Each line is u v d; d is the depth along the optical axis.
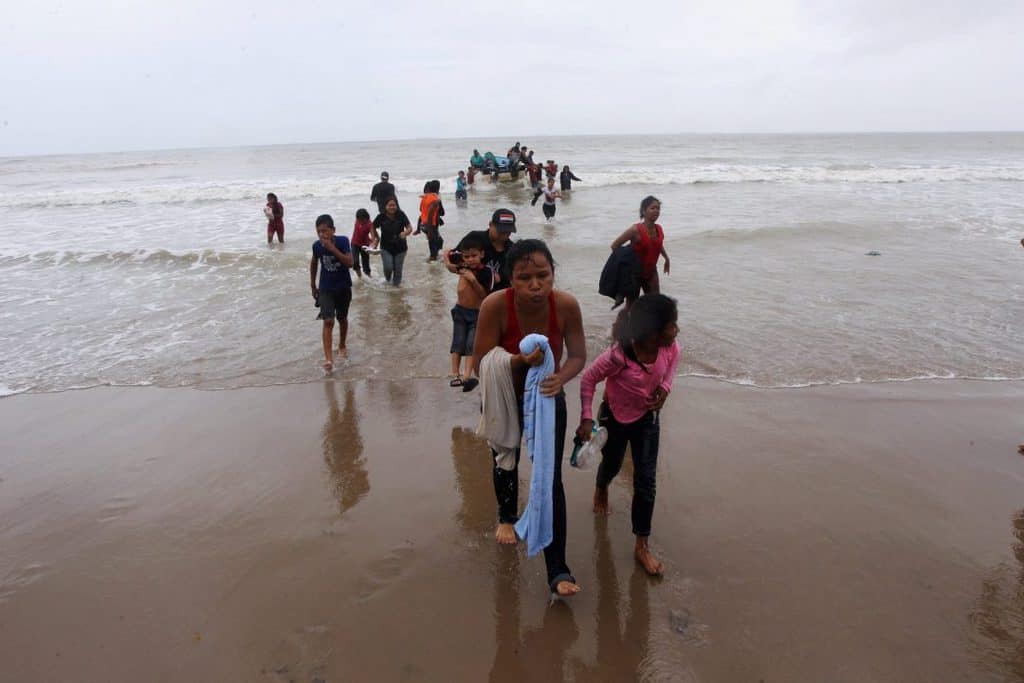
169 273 10.56
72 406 5.44
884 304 8.00
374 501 3.91
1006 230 13.27
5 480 4.23
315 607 2.99
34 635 2.84
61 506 3.91
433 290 9.61
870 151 63.22
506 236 5.61
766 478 4.07
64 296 9.16
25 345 7.05
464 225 15.83
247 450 4.61
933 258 10.72
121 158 100.56
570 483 4.12
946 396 5.29
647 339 2.96
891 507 3.73
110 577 3.23
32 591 3.14
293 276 10.27
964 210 16.47
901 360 6.10
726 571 3.20
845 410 5.05
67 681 2.58
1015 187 22.70
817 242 12.38
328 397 5.57
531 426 2.91
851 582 3.10
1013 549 3.34
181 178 37.84
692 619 2.87
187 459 4.48
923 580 3.10
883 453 4.36
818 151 63.19
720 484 4.01
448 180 28.22
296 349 6.83
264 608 2.98
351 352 6.74
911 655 2.64
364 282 10.20
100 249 12.85
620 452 3.44
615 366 3.07
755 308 7.93
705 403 5.22
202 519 3.74
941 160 44.38
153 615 2.95
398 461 4.42
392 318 8.04
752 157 50.41
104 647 2.76
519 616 2.92
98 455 4.56
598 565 3.28
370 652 2.70
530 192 23.55
